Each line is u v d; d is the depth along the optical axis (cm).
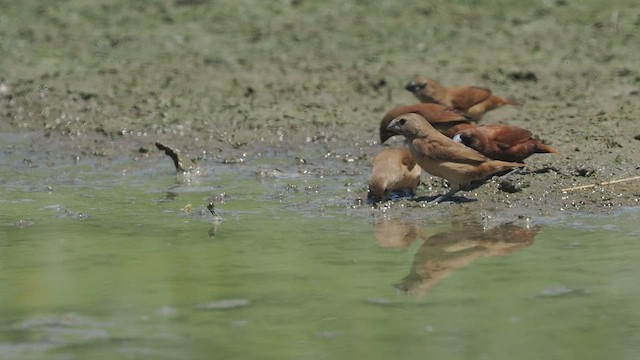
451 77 4638
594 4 5634
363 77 4666
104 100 4441
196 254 2486
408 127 2930
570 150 3444
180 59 5034
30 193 3191
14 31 5528
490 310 2088
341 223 2761
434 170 2931
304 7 5762
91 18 5716
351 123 4041
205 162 3591
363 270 2348
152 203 3027
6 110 4350
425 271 2328
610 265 2325
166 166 3550
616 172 3169
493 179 3111
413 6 5709
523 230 2647
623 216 2752
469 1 5728
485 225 2703
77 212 2931
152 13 5756
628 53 4891
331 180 3266
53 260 2453
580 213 2800
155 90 4559
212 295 2198
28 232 2717
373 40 5259
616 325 1992
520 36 5247
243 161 3581
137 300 2175
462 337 1953
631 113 3938
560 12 5553
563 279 2247
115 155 3725
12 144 3912
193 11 5750
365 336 1964
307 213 2875
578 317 2036
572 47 5034
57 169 3534
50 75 4803
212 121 4119
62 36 5447
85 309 2128
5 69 4922
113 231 2716
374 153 3616
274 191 3139
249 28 5497
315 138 3856
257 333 1989
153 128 4050
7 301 2183
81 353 1905
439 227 2695
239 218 2830
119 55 5125
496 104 3916
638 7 5569
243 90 4528
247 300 2167
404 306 2114
